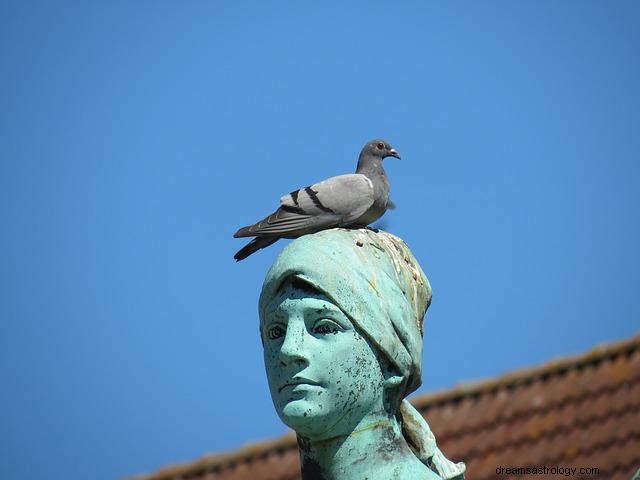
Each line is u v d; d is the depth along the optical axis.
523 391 20.17
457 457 19.39
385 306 9.87
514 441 19.25
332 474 9.81
